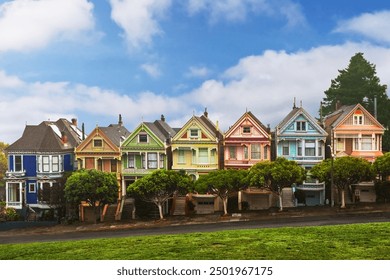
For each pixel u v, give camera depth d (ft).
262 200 191.01
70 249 106.63
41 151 206.18
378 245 95.81
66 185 174.50
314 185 190.49
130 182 197.67
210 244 103.35
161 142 195.42
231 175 168.55
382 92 272.31
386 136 251.60
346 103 277.44
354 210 159.84
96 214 184.65
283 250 94.68
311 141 194.29
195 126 195.21
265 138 193.26
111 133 211.20
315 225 132.16
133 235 133.49
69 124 230.48
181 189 169.68
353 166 165.07
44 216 196.54
